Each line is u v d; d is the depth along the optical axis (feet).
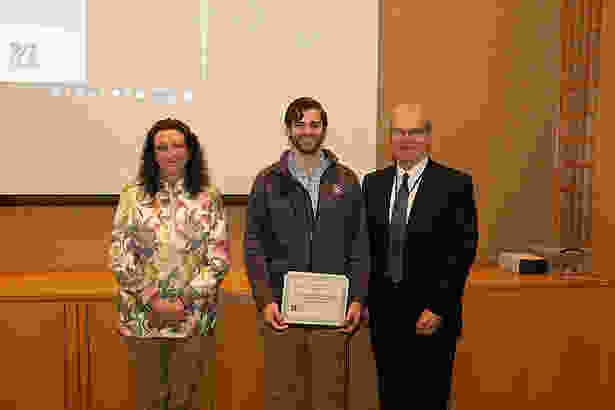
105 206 9.00
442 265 6.57
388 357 6.79
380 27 9.33
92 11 8.64
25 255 8.98
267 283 6.71
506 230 9.93
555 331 8.56
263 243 6.88
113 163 8.85
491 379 8.50
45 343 7.73
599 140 8.81
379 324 6.83
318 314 6.69
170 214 6.57
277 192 6.73
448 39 9.57
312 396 6.95
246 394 8.11
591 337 8.63
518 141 9.85
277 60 9.09
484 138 9.77
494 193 9.85
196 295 6.49
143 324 6.52
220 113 9.03
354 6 9.18
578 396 8.68
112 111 8.79
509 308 8.47
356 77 9.25
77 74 8.67
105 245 9.15
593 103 8.96
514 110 9.80
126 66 8.77
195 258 6.57
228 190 9.12
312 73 9.17
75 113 8.70
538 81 9.83
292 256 6.69
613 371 8.70
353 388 8.16
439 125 9.65
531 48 9.78
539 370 8.57
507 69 9.74
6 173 8.62
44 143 8.68
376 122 9.33
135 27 8.75
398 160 6.85
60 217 9.02
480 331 8.45
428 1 9.49
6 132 8.58
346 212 6.77
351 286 6.79
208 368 6.85
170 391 6.68
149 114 8.87
